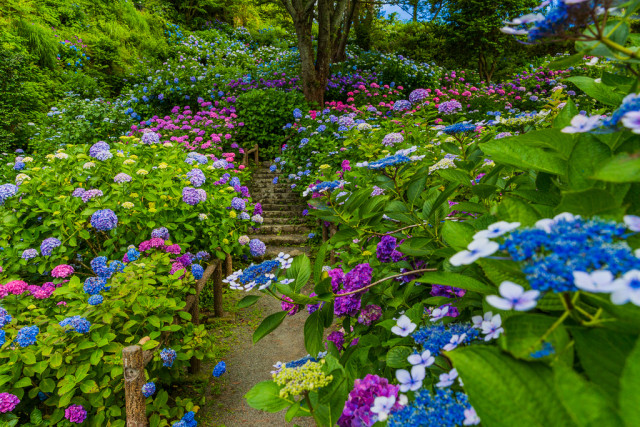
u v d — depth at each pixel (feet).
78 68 48.60
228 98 36.88
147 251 11.66
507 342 1.90
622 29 2.33
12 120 29.96
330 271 6.23
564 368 1.70
